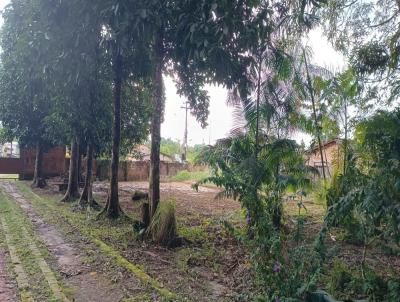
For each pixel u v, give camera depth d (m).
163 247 6.58
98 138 11.85
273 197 4.85
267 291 3.84
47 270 5.11
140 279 4.88
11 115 15.74
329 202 8.27
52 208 10.91
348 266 5.62
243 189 4.65
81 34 7.26
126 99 13.16
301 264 3.71
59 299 4.15
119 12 6.10
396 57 8.07
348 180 5.21
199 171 29.47
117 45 7.46
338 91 8.59
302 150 7.77
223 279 5.03
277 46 7.86
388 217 4.02
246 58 7.26
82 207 11.16
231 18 5.99
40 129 16.30
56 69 7.96
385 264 5.96
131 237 7.25
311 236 7.39
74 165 13.09
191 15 6.22
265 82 7.62
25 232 7.38
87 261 5.63
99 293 4.45
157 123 7.48
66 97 9.83
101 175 22.81
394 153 4.43
